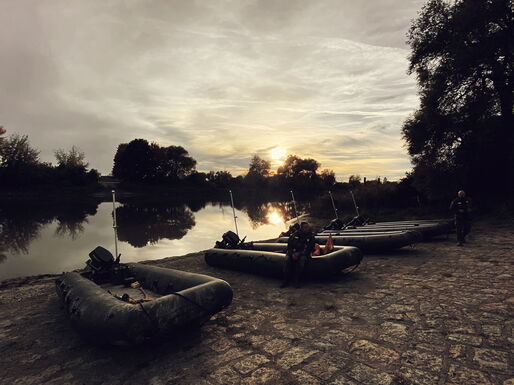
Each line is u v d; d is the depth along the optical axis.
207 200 71.19
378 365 3.28
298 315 4.89
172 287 5.03
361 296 5.55
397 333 3.98
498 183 18.61
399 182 23.98
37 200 56.84
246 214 33.03
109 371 3.56
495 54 17.42
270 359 3.58
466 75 17.91
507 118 17.86
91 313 3.93
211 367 3.49
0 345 4.38
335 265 6.48
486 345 3.51
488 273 6.33
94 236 18.48
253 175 109.75
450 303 4.86
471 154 18.19
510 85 17.61
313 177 96.69
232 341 4.12
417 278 6.41
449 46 18.11
